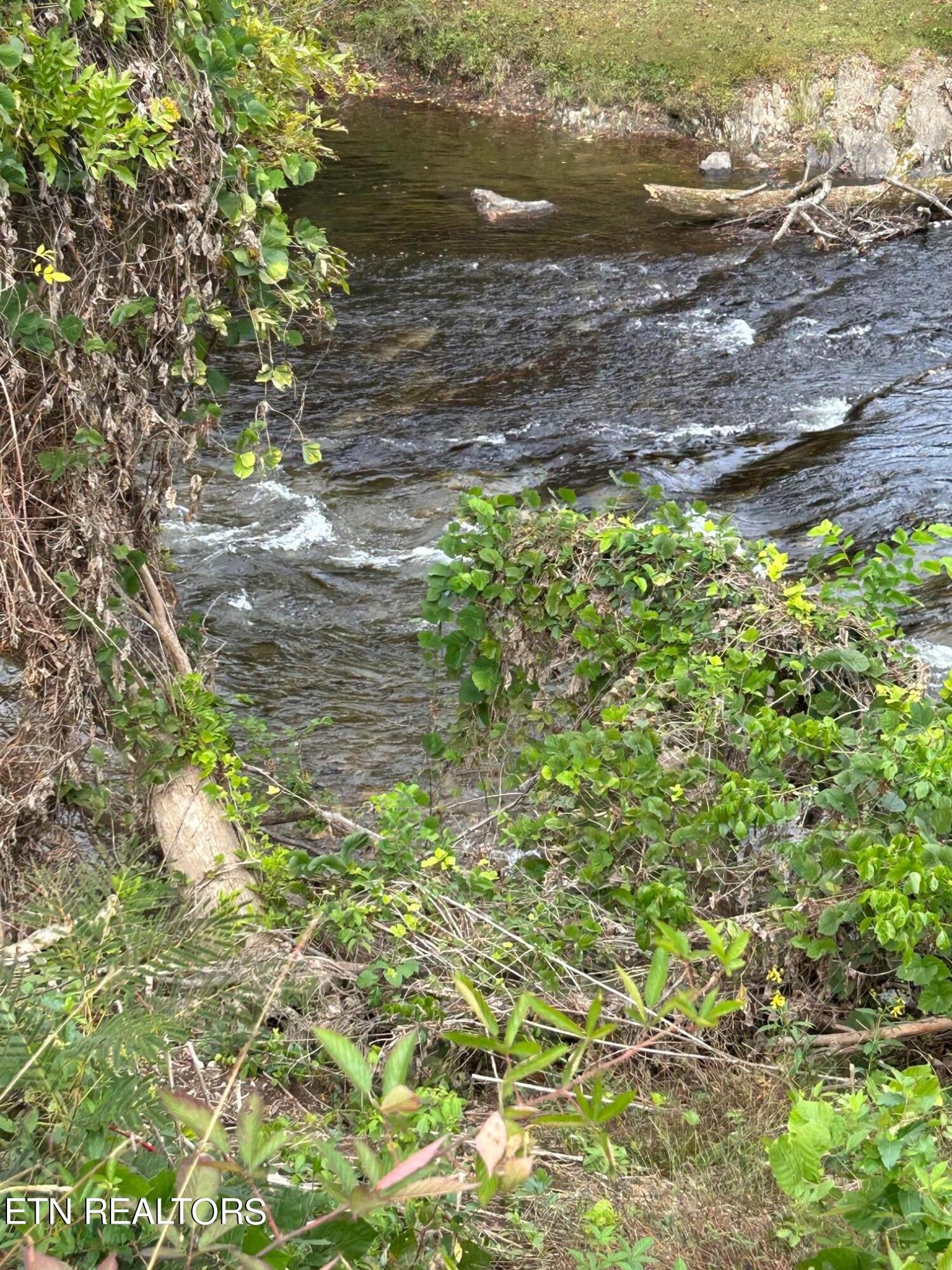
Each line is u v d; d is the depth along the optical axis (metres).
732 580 4.33
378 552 8.03
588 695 4.54
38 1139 1.93
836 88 19.44
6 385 3.65
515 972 3.61
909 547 4.27
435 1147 1.35
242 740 6.01
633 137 20.83
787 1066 3.27
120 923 2.44
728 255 14.51
